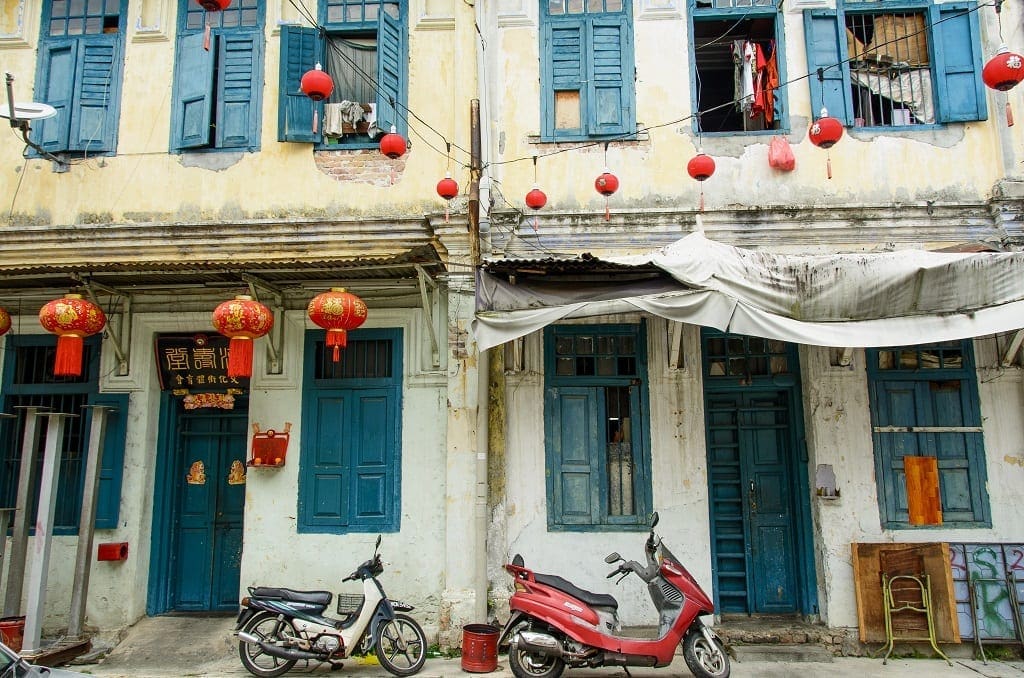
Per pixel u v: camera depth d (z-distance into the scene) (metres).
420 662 5.98
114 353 7.70
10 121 6.93
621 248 7.22
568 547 7.00
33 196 7.57
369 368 7.57
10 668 4.11
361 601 6.09
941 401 6.97
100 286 7.23
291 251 7.33
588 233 7.24
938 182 7.12
